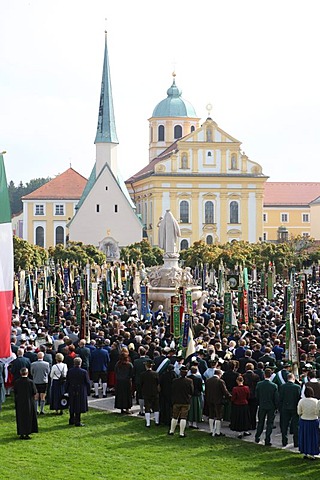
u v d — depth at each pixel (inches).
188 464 1039.6
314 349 1353.3
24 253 4419.3
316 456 1091.9
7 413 1326.3
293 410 1135.0
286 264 4338.1
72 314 2048.5
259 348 1363.2
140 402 1322.6
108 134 6801.2
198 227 6658.5
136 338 1483.8
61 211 7357.3
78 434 1190.9
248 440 1176.8
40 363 1331.2
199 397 1242.6
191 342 1387.8
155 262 5201.8
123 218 6565.0
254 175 6683.1
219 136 6683.1
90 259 4815.5
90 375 1471.5
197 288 2365.9
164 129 7736.2
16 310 2017.7
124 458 1061.1
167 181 6633.9
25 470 994.1
